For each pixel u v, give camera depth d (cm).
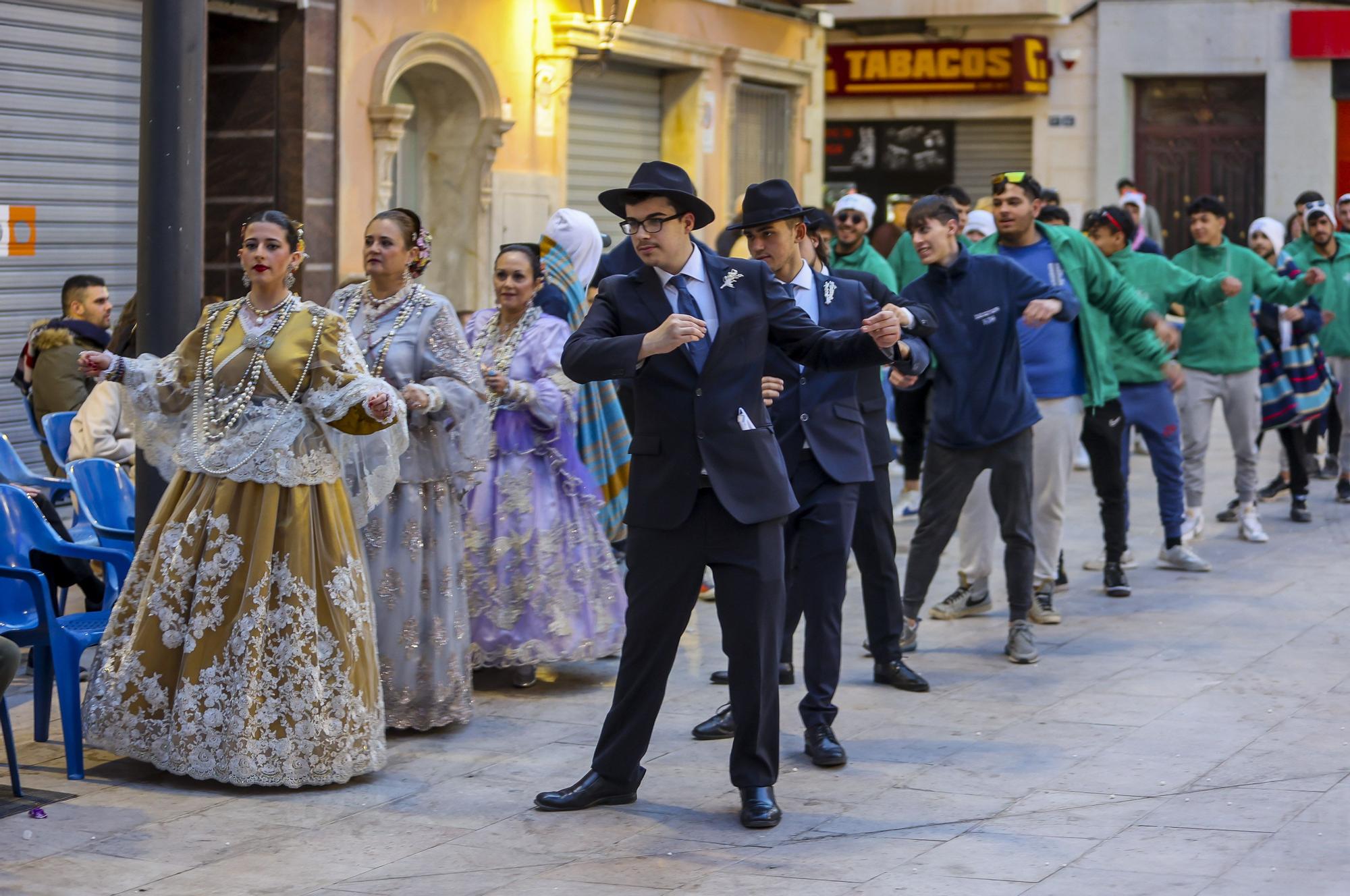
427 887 476
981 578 852
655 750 617
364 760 572
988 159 2444
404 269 640
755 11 1717
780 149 1839
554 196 1412
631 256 754
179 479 577
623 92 1577
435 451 636
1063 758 601
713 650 782
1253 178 2366
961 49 2364
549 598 697
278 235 569
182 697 562
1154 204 2405
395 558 631
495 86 1317
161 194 607
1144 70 2345
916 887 471
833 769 590
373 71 1200
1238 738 625
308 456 569
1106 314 852
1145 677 724
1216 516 1174
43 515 608
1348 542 1076
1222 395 1079
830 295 633
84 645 575
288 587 563
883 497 684
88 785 570
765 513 517
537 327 709
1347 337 1244
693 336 489
